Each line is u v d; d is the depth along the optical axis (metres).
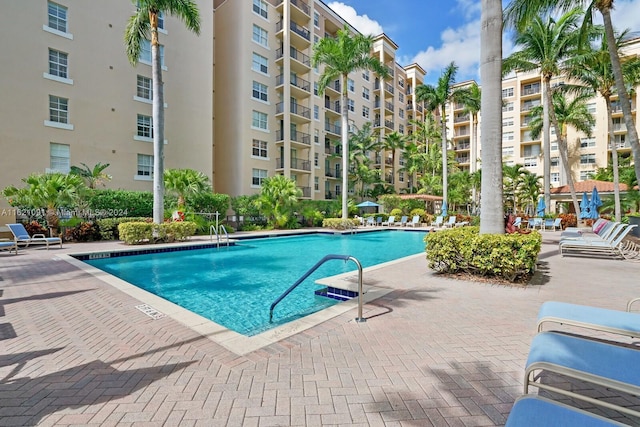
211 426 2.14
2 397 2.49
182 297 6.60
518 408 1.65
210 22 23.48
